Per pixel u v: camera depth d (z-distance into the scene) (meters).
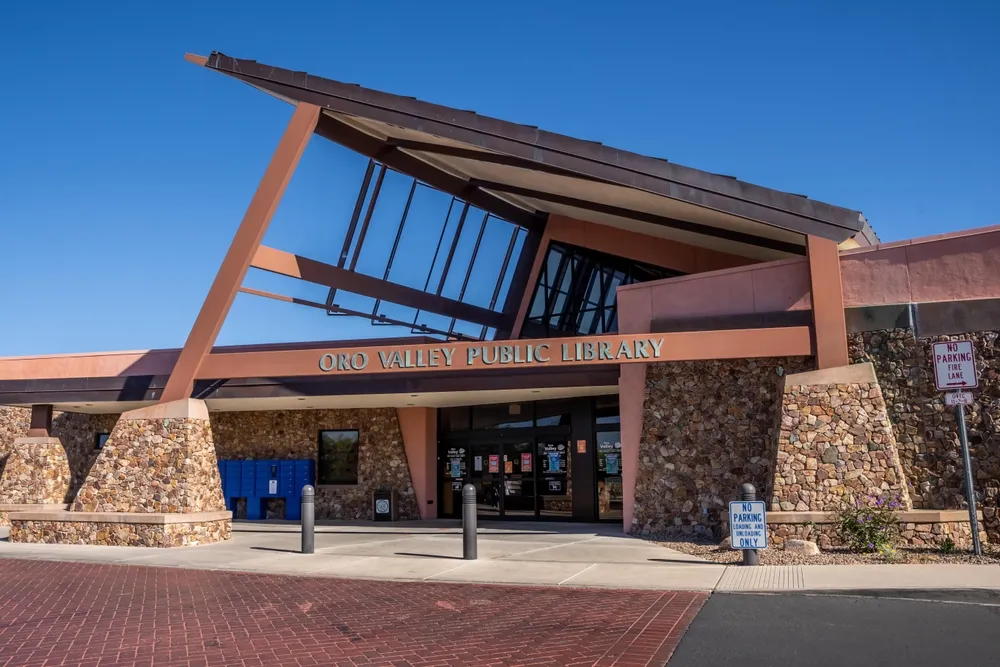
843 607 7.78
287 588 9.86
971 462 12.13
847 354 13.20
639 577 9.84
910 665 5.71
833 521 11.81
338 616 7.96
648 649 6.31
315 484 21.19
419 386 16.84
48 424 20.62
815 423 12.76
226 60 15.86
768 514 12.13
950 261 12.88
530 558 11.88
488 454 20.12
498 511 19.69
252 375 15.79
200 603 8.86
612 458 18.03
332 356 15.51
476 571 10.74
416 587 9.70
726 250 18.31
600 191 15.47
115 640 7.02
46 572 11.66
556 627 7.20
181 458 15.41
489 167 16.59
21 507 20.06
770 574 9.73
